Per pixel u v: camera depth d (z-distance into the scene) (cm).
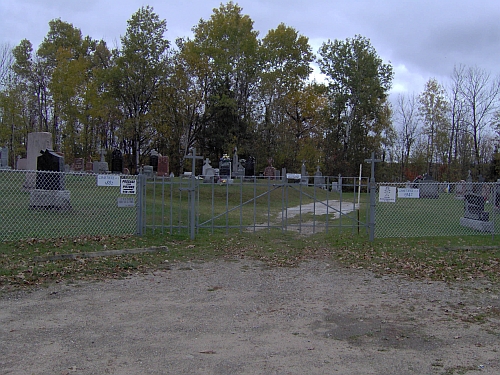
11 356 443
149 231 1240
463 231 1399
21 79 5391
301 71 5322
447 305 656
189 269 880
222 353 462
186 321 567
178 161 5262
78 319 565
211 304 646
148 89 4744
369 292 727
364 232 1372
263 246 1145
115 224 1256
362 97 5112
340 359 450
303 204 2423
